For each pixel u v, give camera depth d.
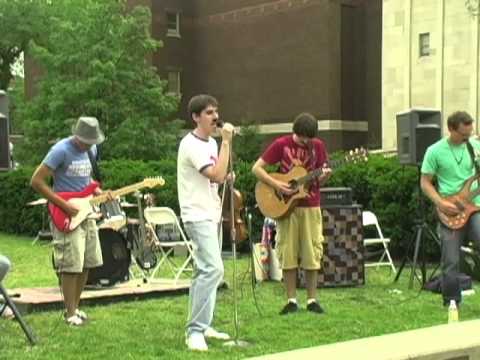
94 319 7.48
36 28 41.00
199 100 6.10
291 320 7.36
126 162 16.39
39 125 27.33
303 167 7.76
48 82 27.53
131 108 26.48
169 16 37.56
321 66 32.81
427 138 9.47
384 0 28.88
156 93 26.95
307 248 7.75
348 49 33.03
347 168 12.41
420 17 27.83
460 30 26.69
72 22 28.14
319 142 7.91
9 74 45.06
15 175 18.23
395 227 11.88
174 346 6.25
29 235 18.08
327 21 32.53
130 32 26.73
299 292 9.16
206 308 6.10
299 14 33.72
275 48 34.78
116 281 9.08
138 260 9.99
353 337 6.64
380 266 11.41
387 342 3.99
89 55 26.44
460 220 7.59
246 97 36.03
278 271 10.07
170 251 10.26
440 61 27.14
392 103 28.64
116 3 27.09
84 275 7.29
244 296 8.92
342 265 9.56
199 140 6.07
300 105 33.72
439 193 7.77
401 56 28.34
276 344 6.34
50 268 11.91
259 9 35.41
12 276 10.99
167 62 37.19
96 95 26.28
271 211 7.70
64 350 6.15
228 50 36.81
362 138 33.31
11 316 7.47
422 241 9.45
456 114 7.59
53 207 7.02
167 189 14.79
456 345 3.95
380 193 11.97
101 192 7.36
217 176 5.95
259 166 7.82
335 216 9.57
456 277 7.80
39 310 7.87
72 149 7.07
